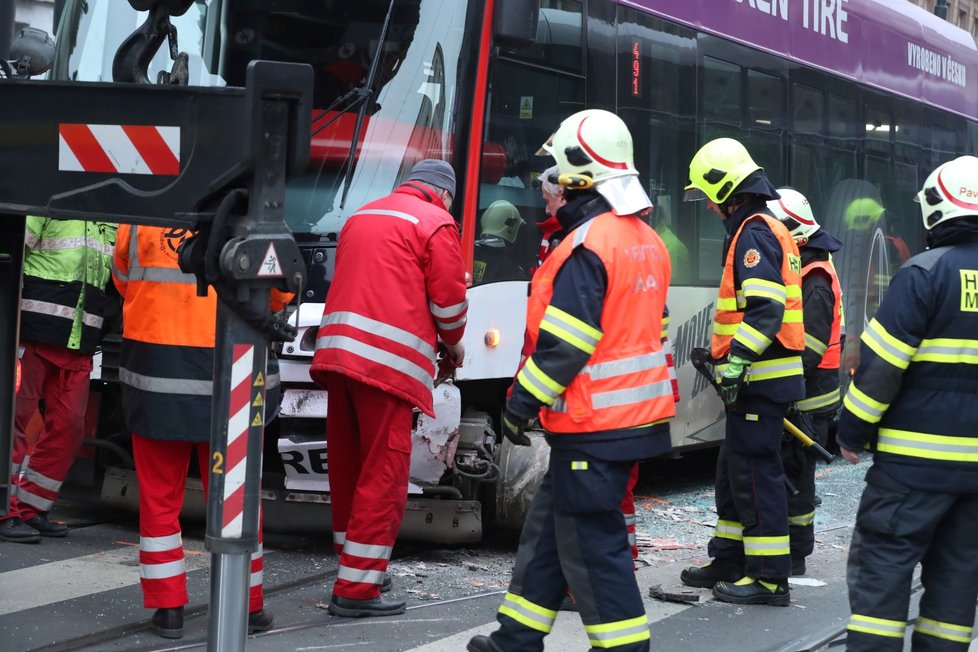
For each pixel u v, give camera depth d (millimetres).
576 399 4668
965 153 16156
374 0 7391
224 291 4062
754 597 6766
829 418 7828
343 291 6238
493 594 6703
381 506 6141
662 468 11656
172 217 4121
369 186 7184
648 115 9266
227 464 4160
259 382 4191
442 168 6508
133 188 4168
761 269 6375
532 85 7977
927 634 4957
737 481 6738
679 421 9734
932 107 14930
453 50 7395
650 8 9297
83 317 7242
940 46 15297
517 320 7766
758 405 6613
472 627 6066
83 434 7613
